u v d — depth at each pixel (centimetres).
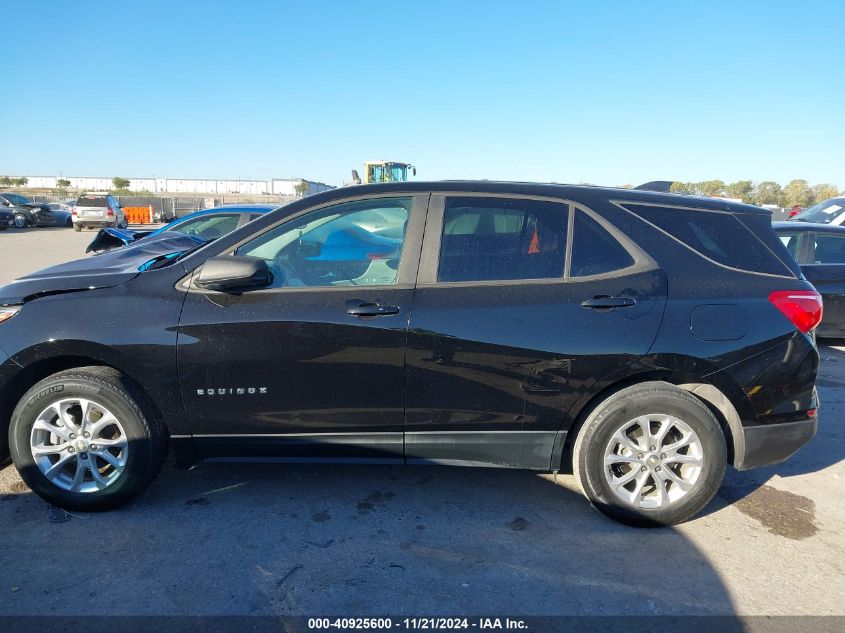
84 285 332
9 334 315
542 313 307
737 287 317
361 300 310
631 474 319
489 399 312
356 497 350
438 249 320
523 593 267
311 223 328
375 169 1977
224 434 320
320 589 267
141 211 3831
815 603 263
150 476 324
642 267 316
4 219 2694
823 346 758
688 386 328
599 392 316
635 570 285
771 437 322
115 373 317
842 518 338
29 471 320
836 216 1023
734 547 307
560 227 323
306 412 315
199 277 316
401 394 312
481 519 329
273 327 308
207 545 298
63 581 269
